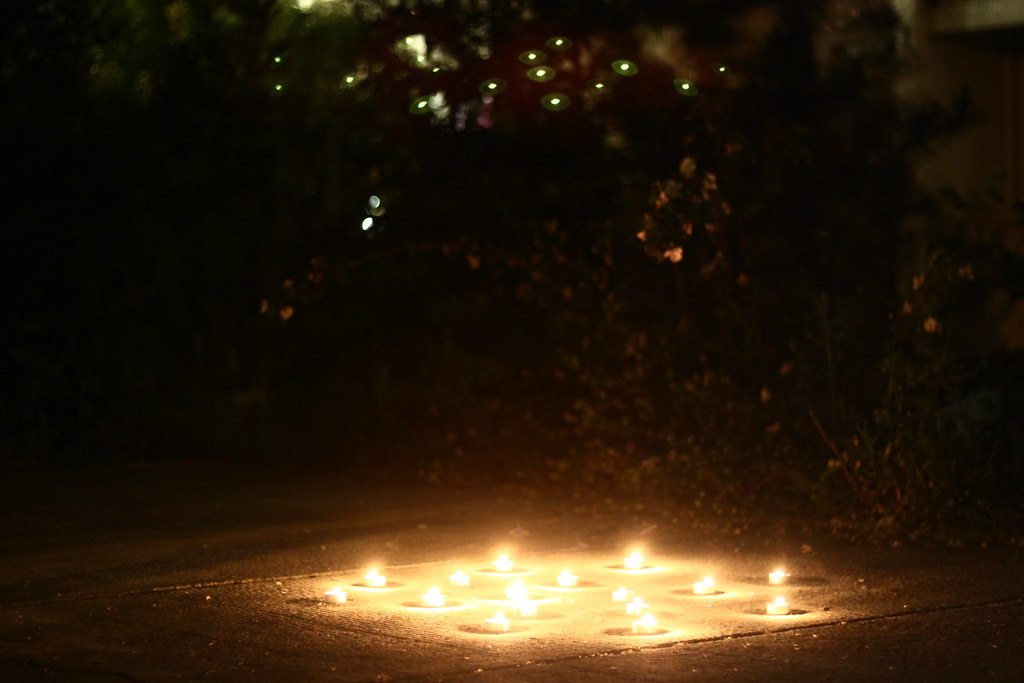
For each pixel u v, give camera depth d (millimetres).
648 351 10984
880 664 5805
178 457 13141
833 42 12188
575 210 12156
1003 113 12414
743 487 10102
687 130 11508
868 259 11523
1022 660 5875
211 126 12945
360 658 5914
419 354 13336
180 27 13422
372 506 10367
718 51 11820
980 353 11266
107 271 13164
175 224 13445
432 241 12711
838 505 9445
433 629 6438
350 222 13414
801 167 11523
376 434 12766
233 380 13430
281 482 11680
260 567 7977
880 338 10664
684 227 9797
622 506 10242
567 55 11648
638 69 11539
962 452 9172
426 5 12008
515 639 6234
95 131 12438
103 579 7617
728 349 10789
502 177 12273
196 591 7316
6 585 7453
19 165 12180
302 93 13641
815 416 10227
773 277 11391
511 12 11820
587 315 11477
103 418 13250
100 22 12508
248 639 6258
